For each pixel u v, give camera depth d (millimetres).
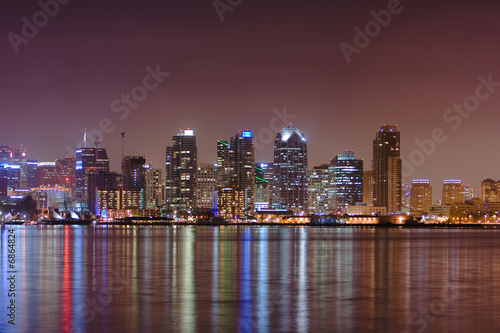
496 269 109312
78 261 126625
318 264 120188
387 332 53281
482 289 79812
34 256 142500
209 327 55000
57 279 90750
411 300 70000
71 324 56062
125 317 59219
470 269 109125
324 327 55156
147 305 65938
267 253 158250
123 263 121062
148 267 111812
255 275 97438
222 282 87188
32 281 88125
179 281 88375
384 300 69938
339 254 154875
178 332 53031
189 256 144375
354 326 55594
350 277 94562
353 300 69938
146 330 53719
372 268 111125
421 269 109062
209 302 68125
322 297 72062
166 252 161125
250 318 58969
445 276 96375
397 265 118188
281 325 55938
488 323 56812
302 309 63875
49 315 60156
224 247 192250
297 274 99062
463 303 67875
